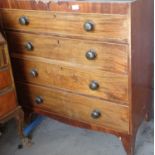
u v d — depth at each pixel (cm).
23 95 194
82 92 164
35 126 204
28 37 168
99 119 166
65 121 184
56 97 178
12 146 187
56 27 153
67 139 189
